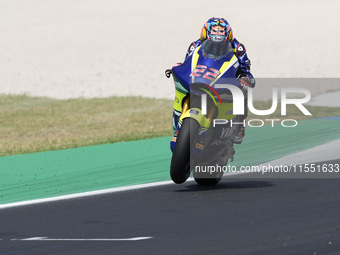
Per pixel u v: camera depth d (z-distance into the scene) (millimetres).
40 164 45406
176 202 29375
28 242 23359
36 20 187750
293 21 164375
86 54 138000
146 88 102500
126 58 131875
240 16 177750
